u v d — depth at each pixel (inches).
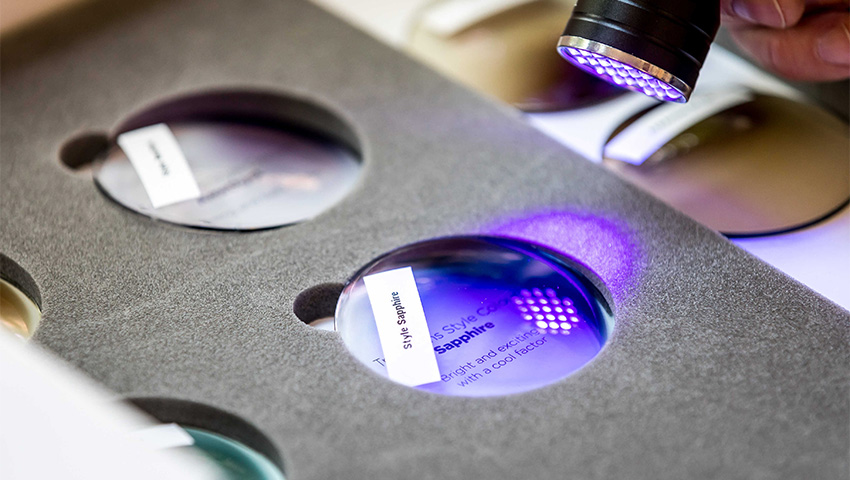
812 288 14.0
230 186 15.3
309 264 13.9
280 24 17.5
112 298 13.4
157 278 13.7
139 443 11.8
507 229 14.2
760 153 16.0
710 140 16.2
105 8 17.6
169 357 12.8
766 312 13.1
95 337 13.0
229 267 13.8
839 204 15.2
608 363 12.7
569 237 14.1
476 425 12.2
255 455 12.5
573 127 16.6
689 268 13.7
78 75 16.4
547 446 12.0
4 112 15.8
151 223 14.4
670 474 11.8
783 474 11.7
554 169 15.0
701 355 12.7
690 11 13.1
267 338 13.0
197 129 16.2
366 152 15.3
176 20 17.5
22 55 16.7
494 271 14.0
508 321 13.5
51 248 14.0
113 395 12.4
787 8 14.2
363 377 12.7
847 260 14.5
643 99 17.0
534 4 18.9
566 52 13.6
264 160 15.8
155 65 16.6
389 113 15.9
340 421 12.2
